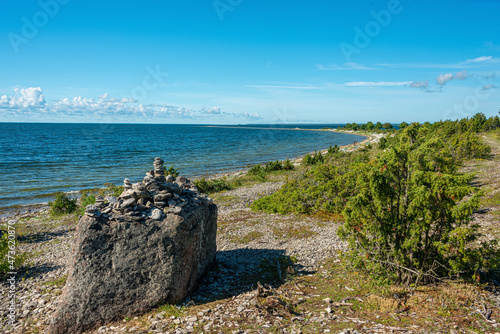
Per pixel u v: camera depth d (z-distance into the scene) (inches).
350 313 276.2
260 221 665.6
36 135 4402.1
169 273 302.7
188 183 446.9
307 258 439.8
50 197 1033.5
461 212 282.5
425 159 311.3
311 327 254.4
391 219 321.7
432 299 288.8
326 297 314.3
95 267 287.7
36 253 511.8
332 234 557.9
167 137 5017.2
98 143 3344.0
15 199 1002.7
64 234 625.9
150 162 1908.2
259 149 3024.1
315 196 735.1
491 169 949.2
